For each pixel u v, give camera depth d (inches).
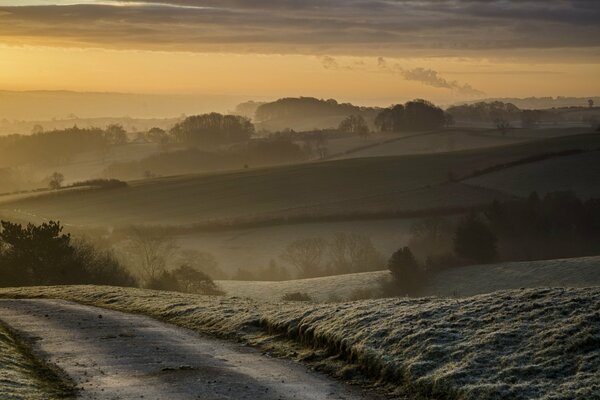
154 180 6786.4
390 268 3331.7
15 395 725.9
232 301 1428.4
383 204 4884.4
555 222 3993.6
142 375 869.8
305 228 4640.8
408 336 885.8
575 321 823.7
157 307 1375.5
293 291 3309.5
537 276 3102.9
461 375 757.3
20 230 2338.8
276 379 852.0
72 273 2378.2
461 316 933.8
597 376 694.5
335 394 787.4
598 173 5014.8
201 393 783.1
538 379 719.7
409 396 769.6
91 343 1068.5
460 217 4372.5
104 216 5334.6
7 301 1502.2
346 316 1029.8
